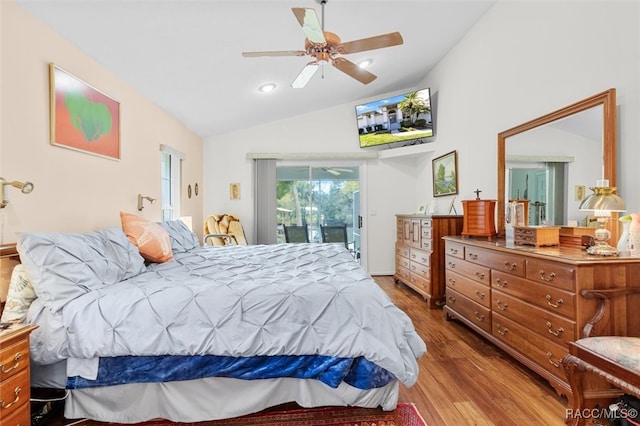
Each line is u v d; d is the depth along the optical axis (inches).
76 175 92.5
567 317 71.1
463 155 157.6
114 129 110.8
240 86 148.3
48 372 65.8
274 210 214.4
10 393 52.9
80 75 94.4
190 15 90.6
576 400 63.9
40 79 79.7
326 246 125.1
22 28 74.7
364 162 221.3
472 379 84.0
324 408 71.6
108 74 108.6
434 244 149.7
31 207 77.0
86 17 82.1
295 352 65.2
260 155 211.5
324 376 66.0
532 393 77.4
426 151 192.2
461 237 130.4
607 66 83.0
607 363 56.2
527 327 85.0
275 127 215.6
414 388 79.7
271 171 214.2
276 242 214.2
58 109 84.7
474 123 147.3
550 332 76.5
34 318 63.5
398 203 222.8
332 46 93.0
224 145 213.6
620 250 75.6
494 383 82.0
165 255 100.0
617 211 72.9
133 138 124.4
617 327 67.2
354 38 129.3
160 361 65.4
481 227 125.9
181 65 117.0
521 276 87.3
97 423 67.8
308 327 65.7
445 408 71.6
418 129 190.5
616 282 69.1
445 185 175.8
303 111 211.0
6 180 70.9
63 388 65.9
